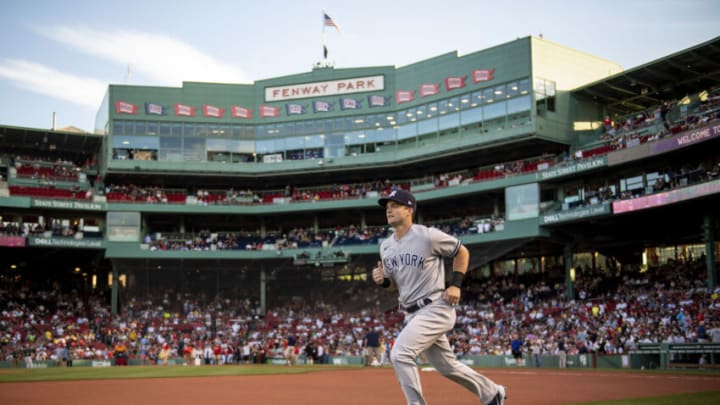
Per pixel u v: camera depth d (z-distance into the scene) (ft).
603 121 200.64
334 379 77.97
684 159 158.51
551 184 186.70
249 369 116.06
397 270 27.20
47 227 207.41
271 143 228.84
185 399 50.24
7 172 217.77
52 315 200.13
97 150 237.66
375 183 223.92
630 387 60.13
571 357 122.11
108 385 69.21
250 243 227.40
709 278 144.87
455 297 26.16
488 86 199.52
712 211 145.89
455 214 220.84
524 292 185.88
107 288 234.17
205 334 193.57
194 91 228.84
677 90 188.75
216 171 224.94
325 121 225.97
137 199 219.41
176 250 216.74
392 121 219.82
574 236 181.37
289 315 209.87
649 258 186.19
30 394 56.39
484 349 146.92
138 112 223.71
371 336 127.03
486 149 200.34
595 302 164.25
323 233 227.40
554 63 196.13
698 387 59.21
